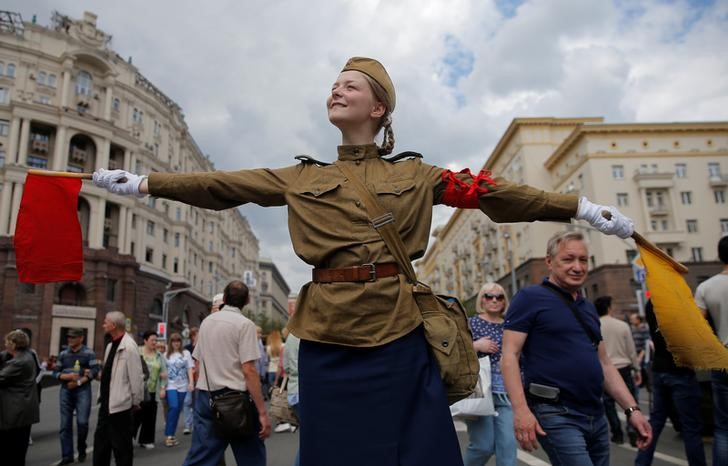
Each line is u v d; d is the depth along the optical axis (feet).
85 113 139.03
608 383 10.76
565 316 10.12
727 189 131.13
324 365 5.05
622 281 120.57
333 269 5.14
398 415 4.88
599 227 5.81
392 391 4.91
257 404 14.34
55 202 6.95
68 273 7.04
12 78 135.85
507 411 14.61
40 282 6.97
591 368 9.83
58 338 125.59
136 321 144.97
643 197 127.75
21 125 133.28
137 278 147.02
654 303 7.54
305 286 5.49
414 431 4.88
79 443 23.93
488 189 5.58
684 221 128.57
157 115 168.35
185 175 5.77
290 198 5.50
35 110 132.87
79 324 129.08
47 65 141.18
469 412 13.70
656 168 131.03
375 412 4.88
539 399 9.96
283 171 5.83
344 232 5.16
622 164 131.03
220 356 14.34
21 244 6.86
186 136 191.31
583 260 10.40
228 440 14.35
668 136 133.28
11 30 138.62
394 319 4.95
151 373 28.07
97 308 132.16
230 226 250.78
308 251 5.21
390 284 5.03
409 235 5.33
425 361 5.15
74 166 139.33
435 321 5.24
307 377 5.13
